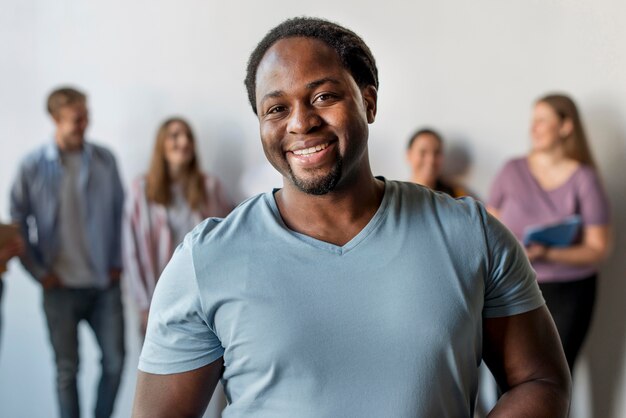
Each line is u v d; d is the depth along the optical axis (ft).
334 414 3.15
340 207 3.39
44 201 9.72
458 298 3.24
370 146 9.86
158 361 3.50
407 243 3.31
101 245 9.91
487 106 9.43
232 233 3.41
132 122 10.58
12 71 10.89
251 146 10.18
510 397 3.43
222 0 10.15
